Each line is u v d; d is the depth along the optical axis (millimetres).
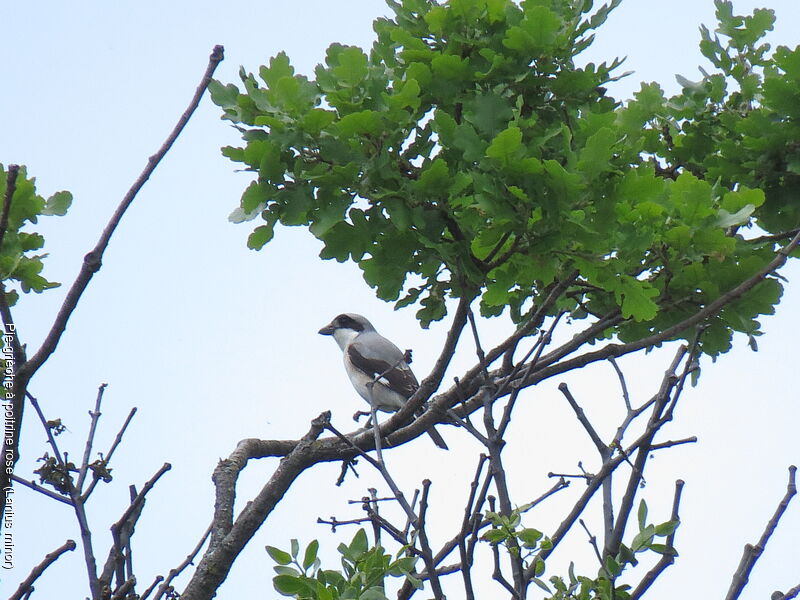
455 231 9578
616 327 12297
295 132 9078
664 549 7734
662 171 13352
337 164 9164
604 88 10633
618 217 9023
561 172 8367
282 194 9203
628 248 9102
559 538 7738
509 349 10312
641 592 7570
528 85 10023
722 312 11305
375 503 8102
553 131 9148
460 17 10031
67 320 6254
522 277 9617
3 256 7809
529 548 7266
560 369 11531
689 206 10039
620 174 8984
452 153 9609
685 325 10836
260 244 9391
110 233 6312
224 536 10156
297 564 7695
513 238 9727
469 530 7285
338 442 11039
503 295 9414
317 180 9195
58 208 8055
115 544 7012
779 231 12469
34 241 8000
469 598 6922
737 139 13016
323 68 9688
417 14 10383
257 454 11617
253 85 9398
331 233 9617
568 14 10375
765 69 13578
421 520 7035
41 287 7949
